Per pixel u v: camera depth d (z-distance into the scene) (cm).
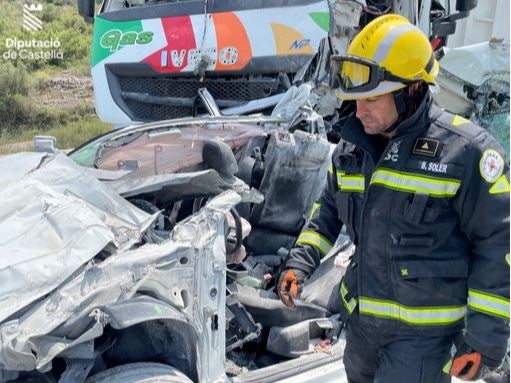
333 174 223
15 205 241
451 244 192
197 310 229
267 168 337
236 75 496
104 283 204
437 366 199
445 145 186
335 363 283
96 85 536
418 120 189
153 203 290
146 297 212
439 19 628
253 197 287
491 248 184
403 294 194
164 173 306
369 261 201
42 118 1321
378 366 213
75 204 237
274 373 269
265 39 484
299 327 290
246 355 300
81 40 1966
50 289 199
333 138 448
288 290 227
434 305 193
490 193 182
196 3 512
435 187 185
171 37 509
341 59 190
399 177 190
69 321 192
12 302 196
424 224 188
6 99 1335
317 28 479
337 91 198
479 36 762
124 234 233
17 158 283
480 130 189
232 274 298
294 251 230
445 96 580
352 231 210
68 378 197
